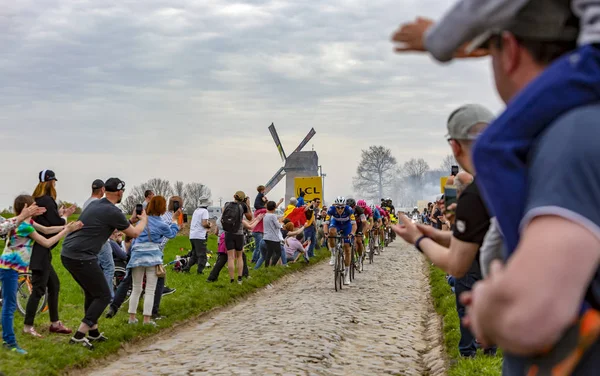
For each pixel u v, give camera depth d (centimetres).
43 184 899
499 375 665
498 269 125
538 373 129
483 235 274
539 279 112
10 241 834
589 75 125
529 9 134
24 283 1072
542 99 128
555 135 123
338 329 1062
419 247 292
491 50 146
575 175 116
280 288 1747
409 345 982
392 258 2877
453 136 327
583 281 112
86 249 891
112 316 1109
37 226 874
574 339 123
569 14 133
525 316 112
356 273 2130
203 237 1761
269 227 1939
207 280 1594
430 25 160
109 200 924
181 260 1770
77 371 817
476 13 138
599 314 123
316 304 1373
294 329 1055
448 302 1240
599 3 126
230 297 1473
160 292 1159
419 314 1298
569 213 114
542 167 122
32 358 795
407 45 163
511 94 145
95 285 900
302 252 2277
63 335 947
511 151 130
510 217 132
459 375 684
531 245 116
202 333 1089
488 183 134
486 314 118
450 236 293
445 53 148
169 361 854
